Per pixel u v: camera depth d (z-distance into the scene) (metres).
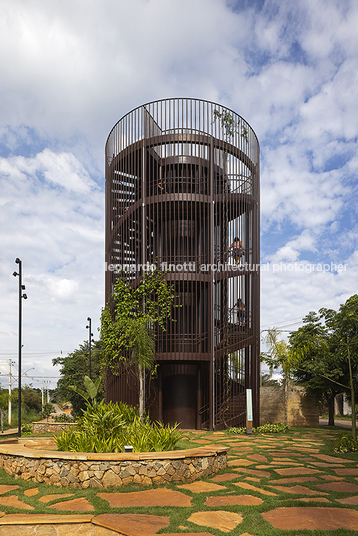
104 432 8.88
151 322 16.09
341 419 33.84
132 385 16.81
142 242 16.95
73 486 6.93
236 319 17.31
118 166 19.00
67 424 19.09
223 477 7.91
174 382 17.12
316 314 22.83
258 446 12.18
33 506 5.96
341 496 6.55
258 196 19.64
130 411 11.73
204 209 17.25
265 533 4.90
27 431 23.39
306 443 13.20
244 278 18.16
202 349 16.86
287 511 5.79
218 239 17.59
